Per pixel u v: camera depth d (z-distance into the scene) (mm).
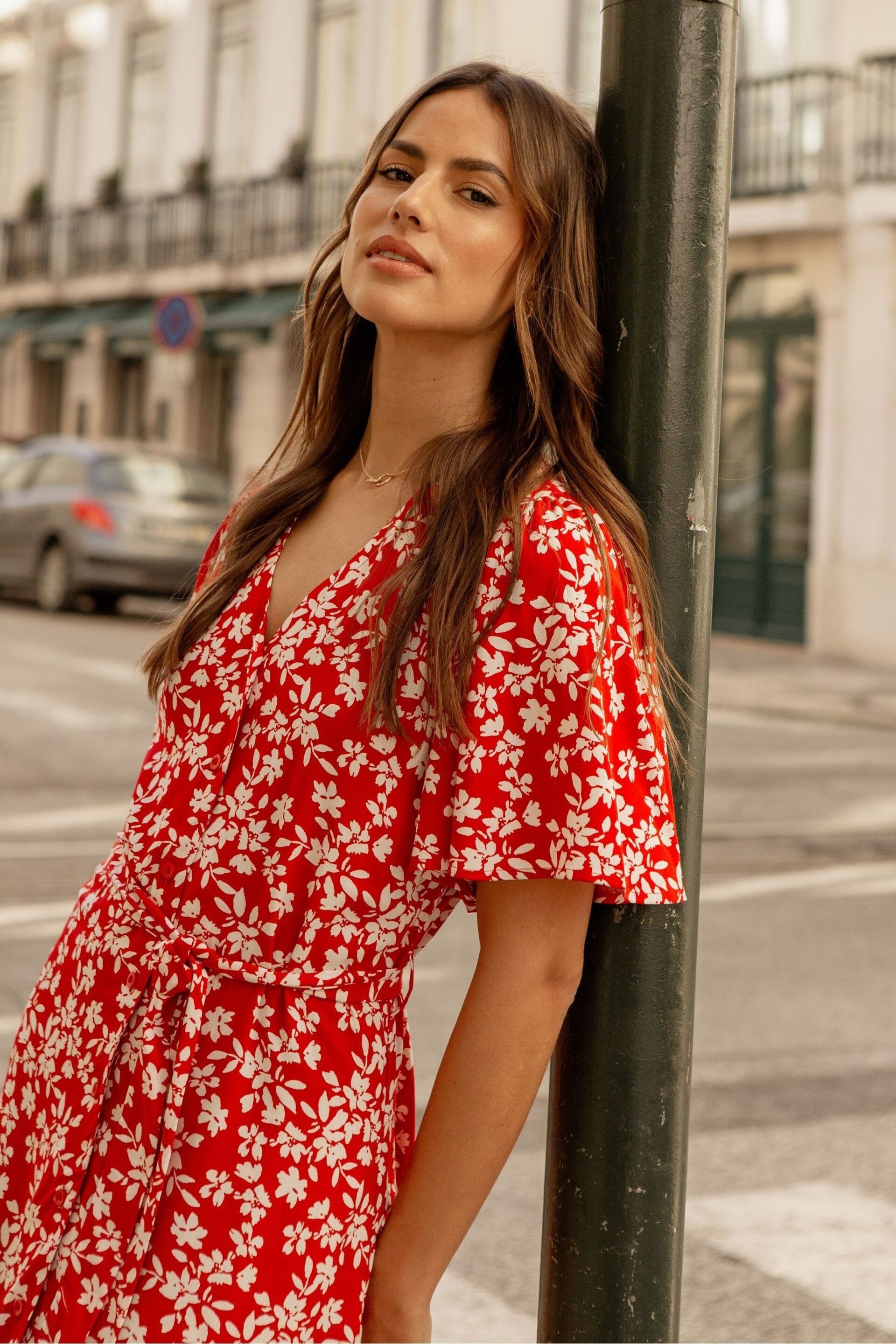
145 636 13273
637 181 1486
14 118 27312
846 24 15070
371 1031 1376
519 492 1343
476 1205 1366
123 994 1385
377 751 1337
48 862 5859
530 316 1453
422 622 1338
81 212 24891
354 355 1665
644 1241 1507
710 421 1505
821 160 15102
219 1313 1306
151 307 23500
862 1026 4480
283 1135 1326
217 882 1364
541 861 1300
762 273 15906
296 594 1427
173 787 1410
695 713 1498
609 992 1493
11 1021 4074
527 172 1440
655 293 1482
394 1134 1444
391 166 1490
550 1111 1549
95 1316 1326
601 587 1320
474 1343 2713
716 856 6555
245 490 1674
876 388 14742
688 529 1490
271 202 21375
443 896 1403
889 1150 3639
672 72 1479
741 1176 3473
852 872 6387
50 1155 1386
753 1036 4359
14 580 15117
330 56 20781
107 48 24906
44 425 26156
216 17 22688
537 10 17672
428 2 19141
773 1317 2838
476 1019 1348
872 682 13156
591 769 1293
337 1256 1345
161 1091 1341
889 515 14633
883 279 14688
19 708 9109
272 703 1370
